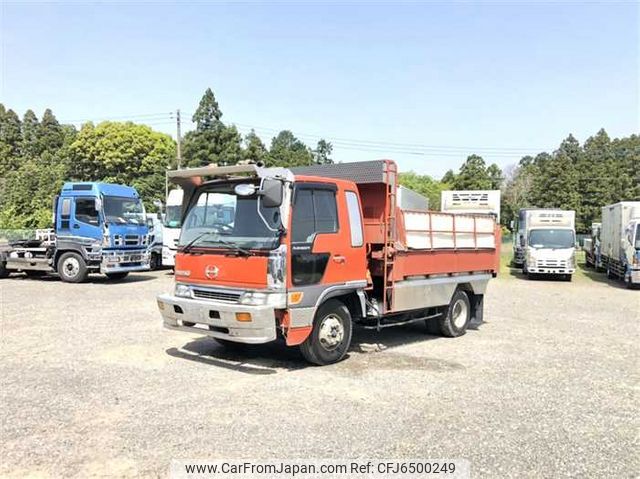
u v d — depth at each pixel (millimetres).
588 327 11211
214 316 6914
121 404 5734
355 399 6020
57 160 57062
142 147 51062
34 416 5359
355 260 7805
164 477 4141
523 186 61812
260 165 6773
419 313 9328
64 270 17344
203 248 7355
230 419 5340
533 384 6781
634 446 4895
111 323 10180
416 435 5027
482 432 5145
